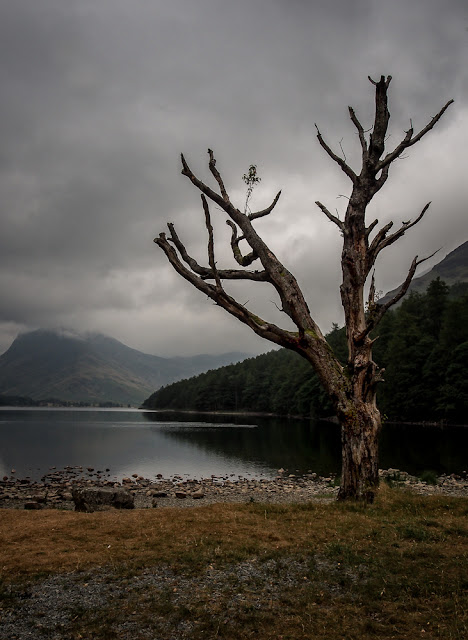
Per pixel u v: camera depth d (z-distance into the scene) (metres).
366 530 9.86
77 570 7.82
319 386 94.88
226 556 8.41
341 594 6.88
